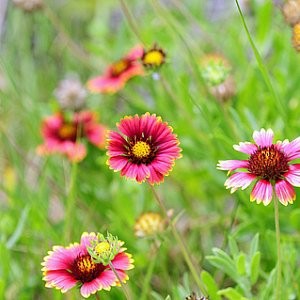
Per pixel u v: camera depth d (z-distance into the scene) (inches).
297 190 36.7
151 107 46.7
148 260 37.0
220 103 38.5
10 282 38.3
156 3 42.3
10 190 43.5
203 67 41.1
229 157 37.3
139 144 28.3
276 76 41.2
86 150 44.7
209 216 42.1
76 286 28.4
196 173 42.0
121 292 34.8
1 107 47.2
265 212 36.5
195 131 40.2
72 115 45.4
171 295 35.9
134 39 49.9
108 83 43.6
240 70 46.6
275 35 44.7
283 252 33.5
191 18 46.8
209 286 30.9
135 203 39.9
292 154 28.0
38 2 47.4
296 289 31.7
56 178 43.8
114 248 27.6
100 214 41.6
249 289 31.7
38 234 39.5
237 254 32.0
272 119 40.9
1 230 39.7
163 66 38.3
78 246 29.1
